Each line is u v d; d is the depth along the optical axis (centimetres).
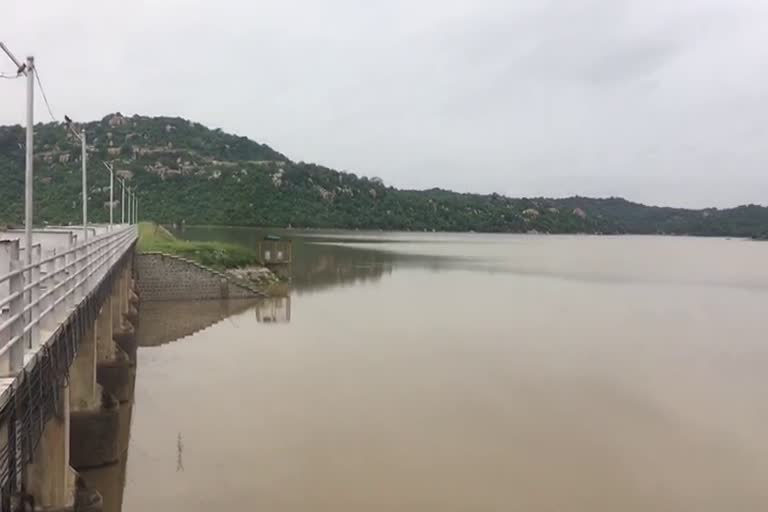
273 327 3425
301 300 4403
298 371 2500
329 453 1706
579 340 3128
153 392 2217
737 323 3728
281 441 1781
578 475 1605
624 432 1898
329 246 9494
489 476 1587
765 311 4216
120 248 2384
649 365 2661
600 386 2353
